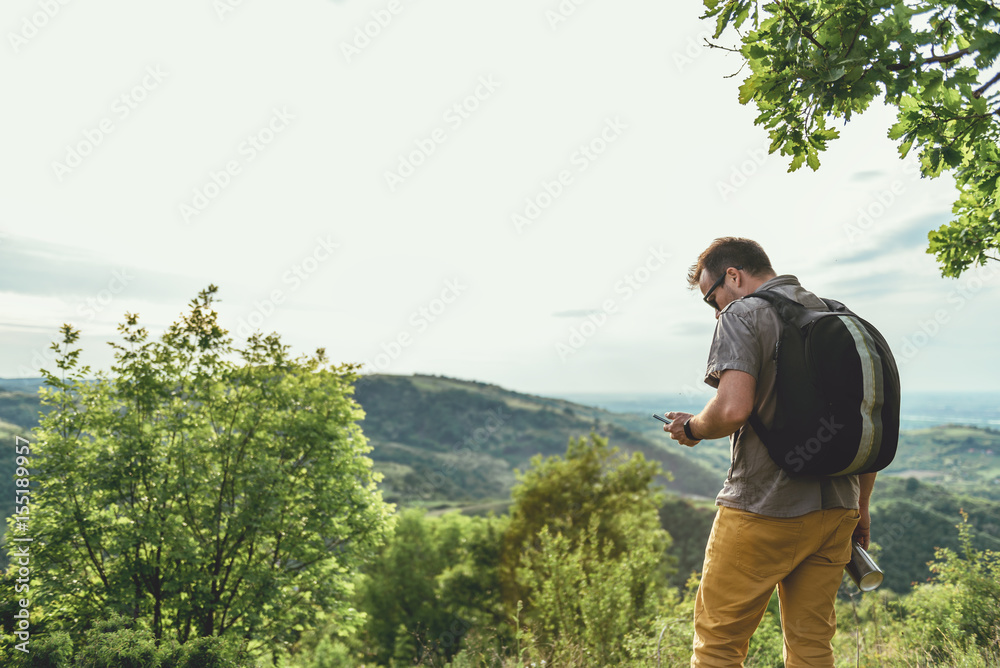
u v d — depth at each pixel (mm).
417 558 27281
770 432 1648
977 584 4164
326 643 14297
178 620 8289
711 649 1813
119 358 8797
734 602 1766
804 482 1656
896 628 4562
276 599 8391
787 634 1854
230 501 9148
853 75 1958
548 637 4723
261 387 9625
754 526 1710
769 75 2166
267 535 9203
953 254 3809
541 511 21344
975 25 1817
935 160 2389
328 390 10352
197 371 9133
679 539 47438
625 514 17891
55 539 7562
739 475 1768
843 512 1716
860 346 1566
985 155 2787
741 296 1952
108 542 7820
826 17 1971
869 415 1536
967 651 3518
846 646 4320
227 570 8828
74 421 8438
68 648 3457
